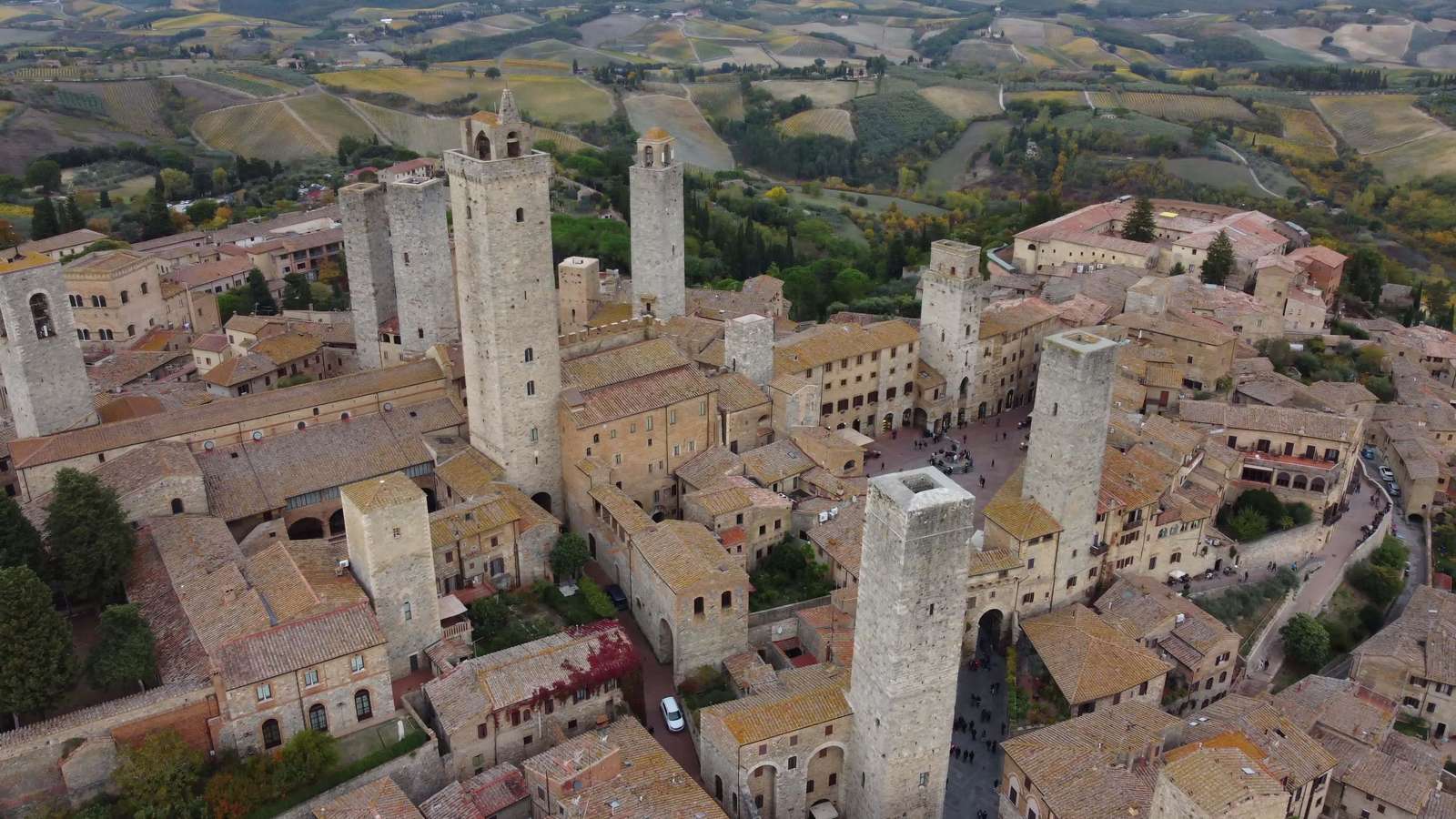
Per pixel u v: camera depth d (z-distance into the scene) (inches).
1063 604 5359.3
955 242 7106.3
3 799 3462.1
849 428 6948.8
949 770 4547.2
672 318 7347.4
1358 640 5910.4
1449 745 5201.8
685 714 4471.0
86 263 7559.1
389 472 5310.0
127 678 3823.8
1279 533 5999.0
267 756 3762.3
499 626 4687.5
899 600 3732.8
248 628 3905.0
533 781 3841.0
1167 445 5984.3
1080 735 4323.3
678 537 4785.9
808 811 4237.2
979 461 6732.3
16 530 4192.9
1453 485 7116.1
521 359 5251.0
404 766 3902.6
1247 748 4227.4
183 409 5590.6
